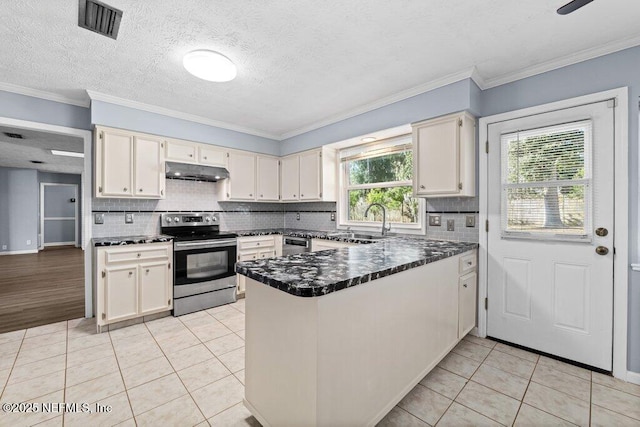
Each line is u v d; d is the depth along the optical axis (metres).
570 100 2.07
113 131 2.88
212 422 1.53
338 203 3.87
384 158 3.44
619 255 1.90
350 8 1.59
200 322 2.86
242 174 3.91
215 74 2.17
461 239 2.64
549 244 2.18
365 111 3.11
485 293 2.49
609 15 1.64
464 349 2.30
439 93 2.47
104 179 2.83
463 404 1.66
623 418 1.54
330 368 1.16
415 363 1.69
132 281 2.75
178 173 3.23
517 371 1.99
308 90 2.68
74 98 2.84
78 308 3.27
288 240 3.80
